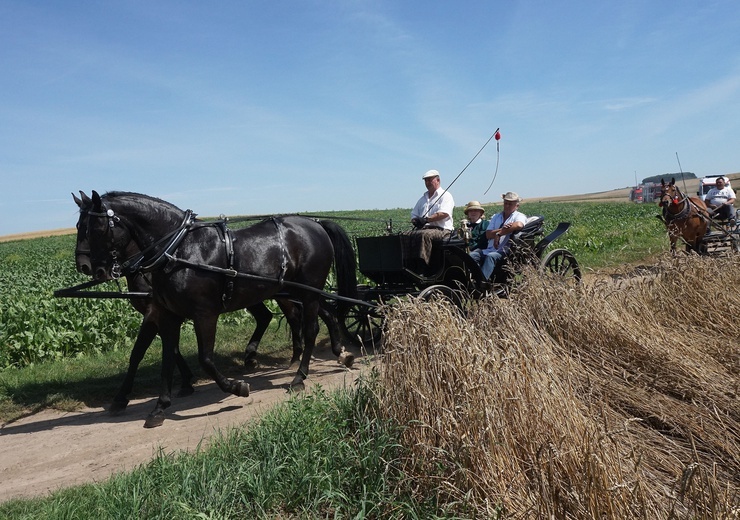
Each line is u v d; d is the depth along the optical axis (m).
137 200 6.13
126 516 3.65
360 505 3.72
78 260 5.94
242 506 3.85
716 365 5.52
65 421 6.50
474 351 3.86
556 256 9.10
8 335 9.38
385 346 4.36
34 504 4.21
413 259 7.73
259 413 5.93
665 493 3.22
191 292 6.17
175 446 5.36
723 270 7.75
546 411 3.52
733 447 4.14
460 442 3.49
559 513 3.10
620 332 5.68
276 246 6.90
